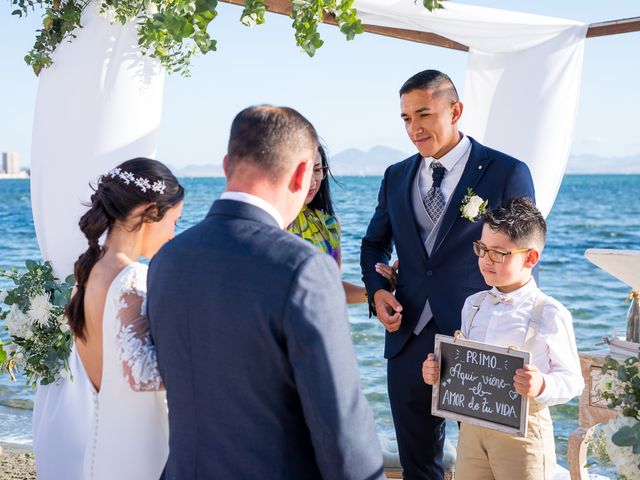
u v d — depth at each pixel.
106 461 2.21
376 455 1.66
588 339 12.88
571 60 4.82
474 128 5.12
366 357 10.06
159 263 1.84
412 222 3.40
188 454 1.75
